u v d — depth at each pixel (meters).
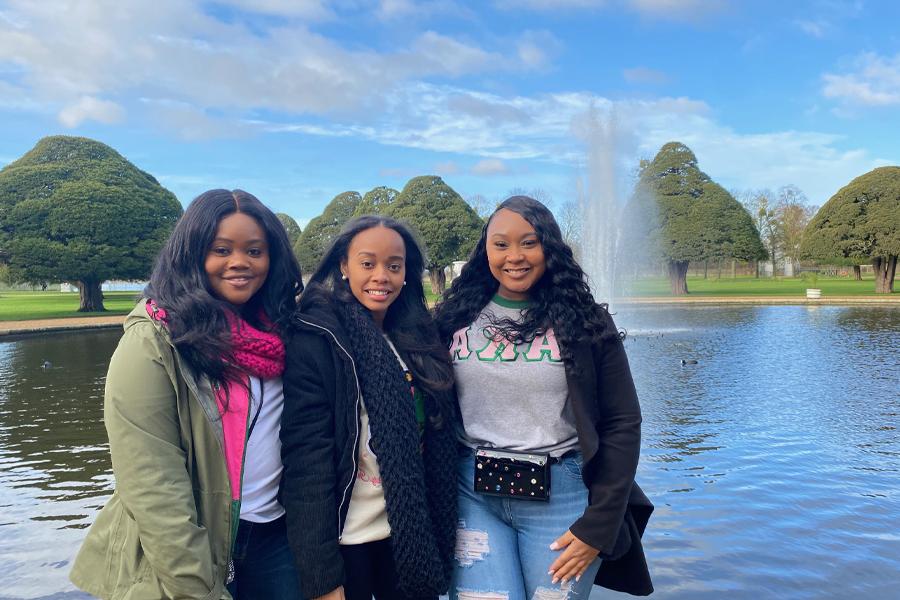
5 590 3.45
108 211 28.53
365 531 1.92
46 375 11.70
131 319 1.74
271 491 1.91
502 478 2.03
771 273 68.12
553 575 2.00
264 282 2.03
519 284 2.10
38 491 5.18
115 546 1.74
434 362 2.04
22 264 27.67
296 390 1.83
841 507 4.53
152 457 1.63
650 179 37.94
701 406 8.13
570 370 1.99
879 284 33.66
